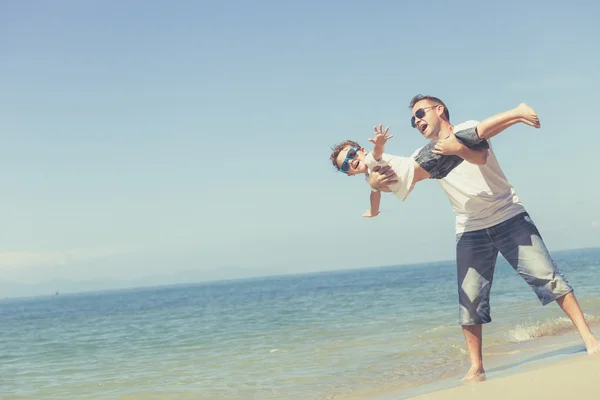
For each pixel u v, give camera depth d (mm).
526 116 3514
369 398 4867
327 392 5598
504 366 5117
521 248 4324
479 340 4703
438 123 4148
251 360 8508
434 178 4121
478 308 4586
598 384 2979
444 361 6594
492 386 3299
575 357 4281
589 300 11516
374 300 21938
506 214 4391
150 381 7484
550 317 9586
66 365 10281
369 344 8805
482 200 4383
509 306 12594
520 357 5750
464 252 4609
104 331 19141
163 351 11039
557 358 4625
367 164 3896
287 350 9180
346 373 6586
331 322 13625
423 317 12414
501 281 26672
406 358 7133
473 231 4535
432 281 42375
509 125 3629
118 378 8055
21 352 13508
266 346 9992
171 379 7484
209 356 9523
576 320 4184
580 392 2885
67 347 13992
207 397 5996
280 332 12344
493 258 4555
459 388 3395
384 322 12148
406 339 8891
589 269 34750
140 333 16578
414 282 43344
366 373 6441
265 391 6023
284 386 6203
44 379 8641
